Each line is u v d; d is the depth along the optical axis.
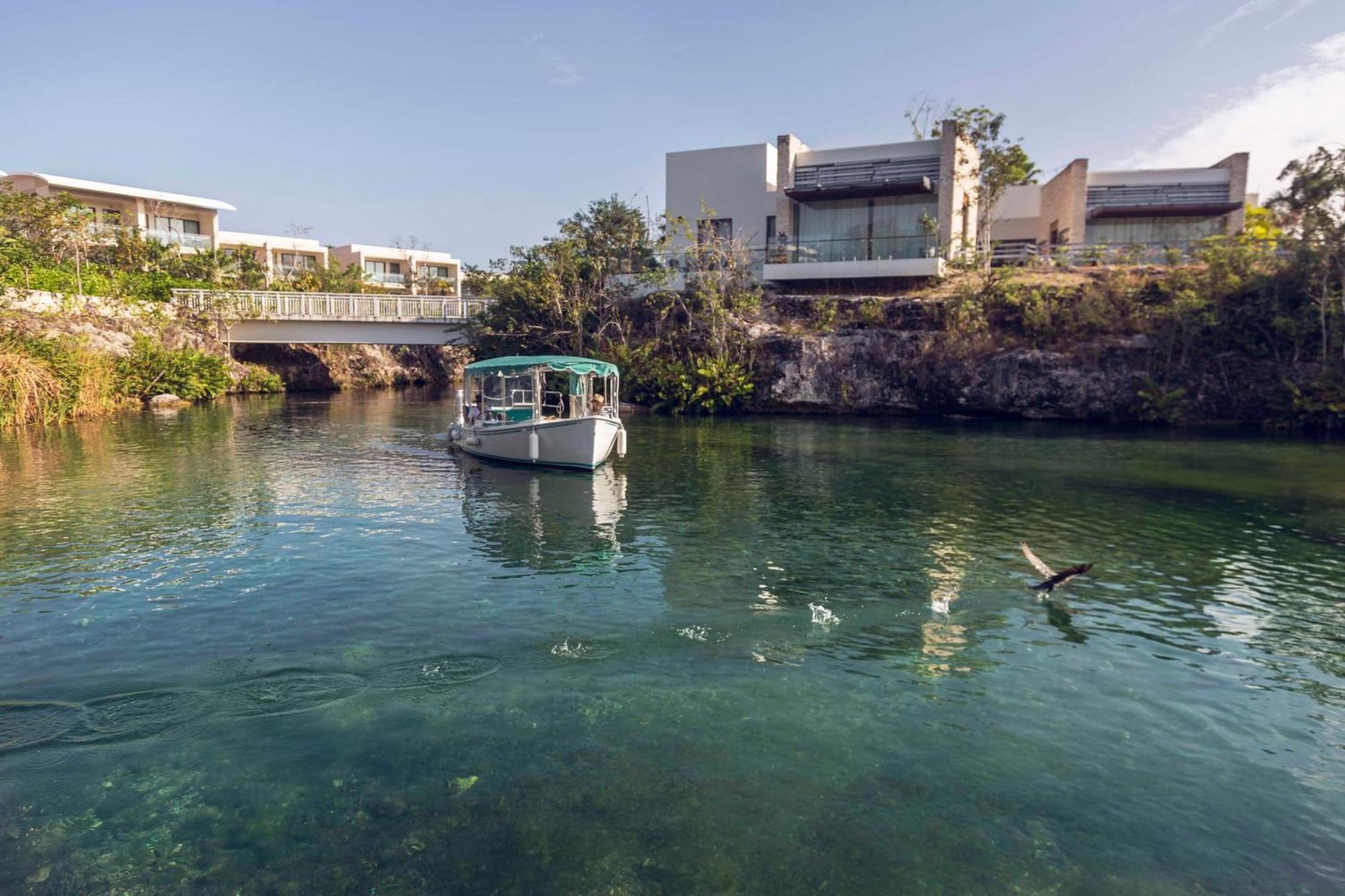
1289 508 17.52
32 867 5.89
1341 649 9.92
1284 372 32.34
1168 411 33.25
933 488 20.02
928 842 6.23
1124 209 40.38
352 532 15.58
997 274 37.22
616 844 6.17
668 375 40.19
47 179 55.81
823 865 5.94
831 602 11.57
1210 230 41.50
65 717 8.09
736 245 41.94
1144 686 8.91
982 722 8.09
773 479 21.48
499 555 13.99
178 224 64.88
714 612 11.15
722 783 6.98
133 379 40.72
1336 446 27.03
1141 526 15.96
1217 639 10.22
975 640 10.18
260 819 6.46
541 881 5.75
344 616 10.92
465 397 28.34
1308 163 31.78
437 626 10.57
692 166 45.56
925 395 37.41
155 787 6.91
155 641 10.01
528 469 23.34
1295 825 6.48
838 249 40.72
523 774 7.09
